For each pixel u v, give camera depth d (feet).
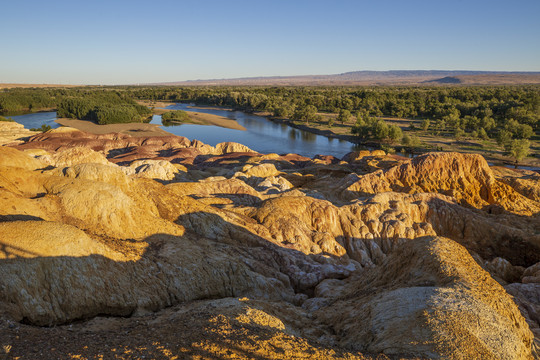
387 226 150.00
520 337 65.92
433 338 58.90
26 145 327.88
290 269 119.75
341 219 151.64
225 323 60.64
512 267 137.18
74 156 225.76
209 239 117.19
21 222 75.41
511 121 459.73
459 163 198.90
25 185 101.40
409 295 72.90
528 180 210.79
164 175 221.25
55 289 69.21
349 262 134.10
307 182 237.86
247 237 125.59
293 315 85.92
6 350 48.08
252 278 103.60
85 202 96.63
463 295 69.21
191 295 90.27
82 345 51.67
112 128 542.57
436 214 162.61
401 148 440.45
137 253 90.07
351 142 491.31
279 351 53.93
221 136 521.65
